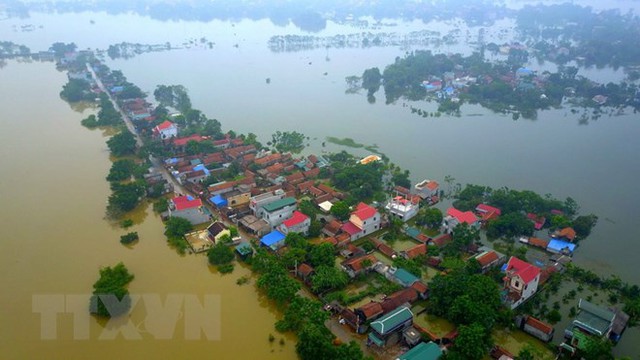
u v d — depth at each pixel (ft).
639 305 245.04
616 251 313.53
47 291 264.31
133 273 281.33
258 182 391.65
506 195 361.10
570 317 249.34
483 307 232.32
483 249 299.79
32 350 223.71
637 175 427.33
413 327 233.35
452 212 333.83
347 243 311.27
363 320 236.43
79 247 307.17
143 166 406.82
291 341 231.09
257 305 257.14
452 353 208.95
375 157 442.09
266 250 300.81
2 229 324.80
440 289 250.57
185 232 321.93
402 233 329.93
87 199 367.86
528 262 291.79
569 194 391.24
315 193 374.84
